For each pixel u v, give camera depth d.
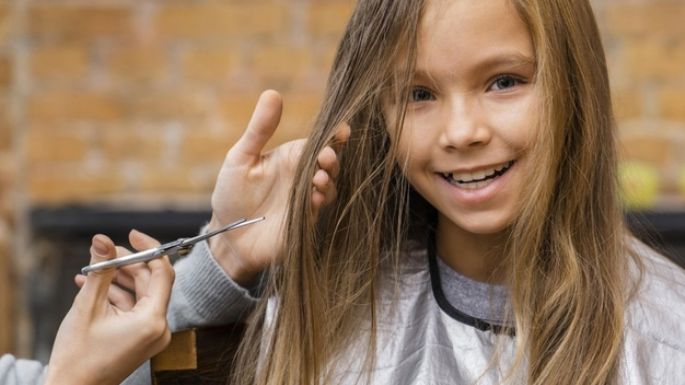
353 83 1.44
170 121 2.82
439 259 1.48
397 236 1.48
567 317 1.39
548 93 1.34
